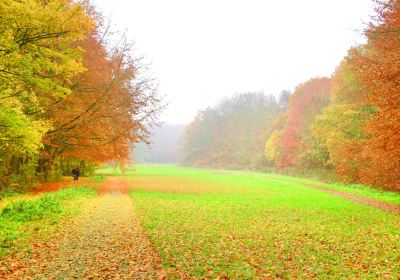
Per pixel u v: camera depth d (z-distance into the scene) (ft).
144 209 65.10
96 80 74.49
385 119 58.34
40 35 37.78
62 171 150.00
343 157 120.57
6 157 79.92
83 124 75.31
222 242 40.32
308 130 194.59
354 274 29.96
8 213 47.60
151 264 30.78
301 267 31.89
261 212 65.51
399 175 83.46
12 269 27.68
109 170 301.43
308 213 64.28
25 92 45.42
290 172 212.23
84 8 69.46
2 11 33.19
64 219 49.34
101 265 29.89
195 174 237.45
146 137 90.84
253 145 339.36
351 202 79.82
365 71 63.05
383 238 43.39
